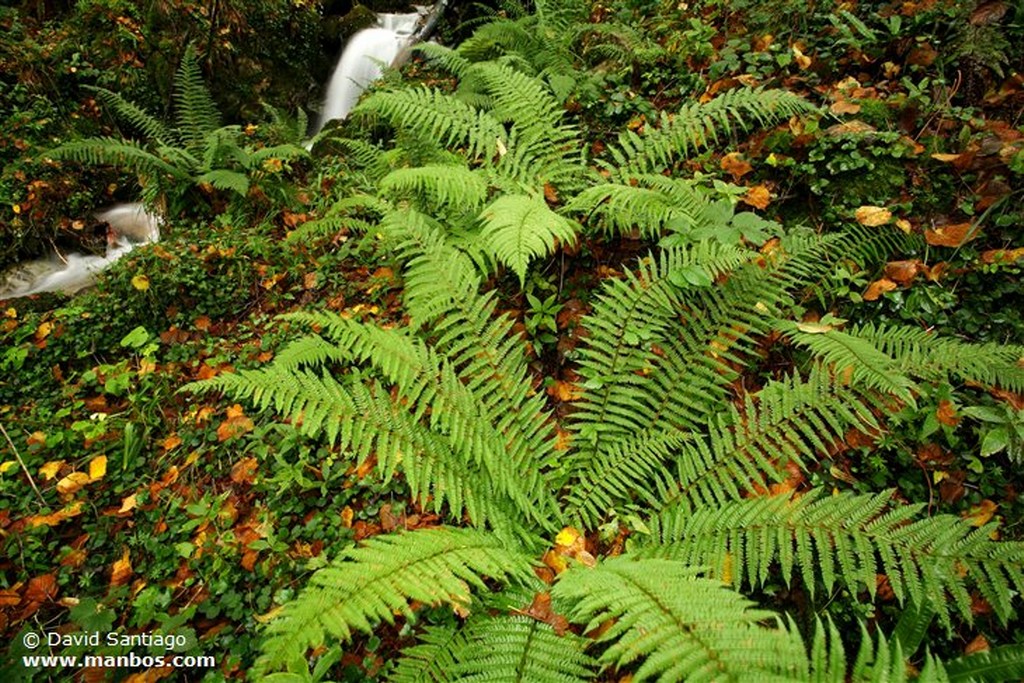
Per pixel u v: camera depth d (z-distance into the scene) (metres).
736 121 4.08
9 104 6.87
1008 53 3.71
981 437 2.62
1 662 2.60
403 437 2.50
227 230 5.27
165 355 4.26
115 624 2.73
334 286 4.45
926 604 2.15
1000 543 1.97
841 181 3.57
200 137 6.77
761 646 1.48
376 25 10.86
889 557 2.02
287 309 4.45
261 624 2.59
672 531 2.43
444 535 2.25
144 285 4.41
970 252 3.15
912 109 3.68
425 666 2.10
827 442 2.78
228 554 2.88
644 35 5.19
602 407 2.95
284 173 6.23
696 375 2.91
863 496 2.17
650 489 2.83
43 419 3.87
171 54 8.22
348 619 1.66
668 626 1.59
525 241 2.71
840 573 2.42
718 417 2.73
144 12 8.32
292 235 4.57
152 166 5.59
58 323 4.48
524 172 3.85
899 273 3.19
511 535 2.56
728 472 2.55
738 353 3.20
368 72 9.93
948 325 3.05
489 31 5.87
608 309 3.09
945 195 3.40
